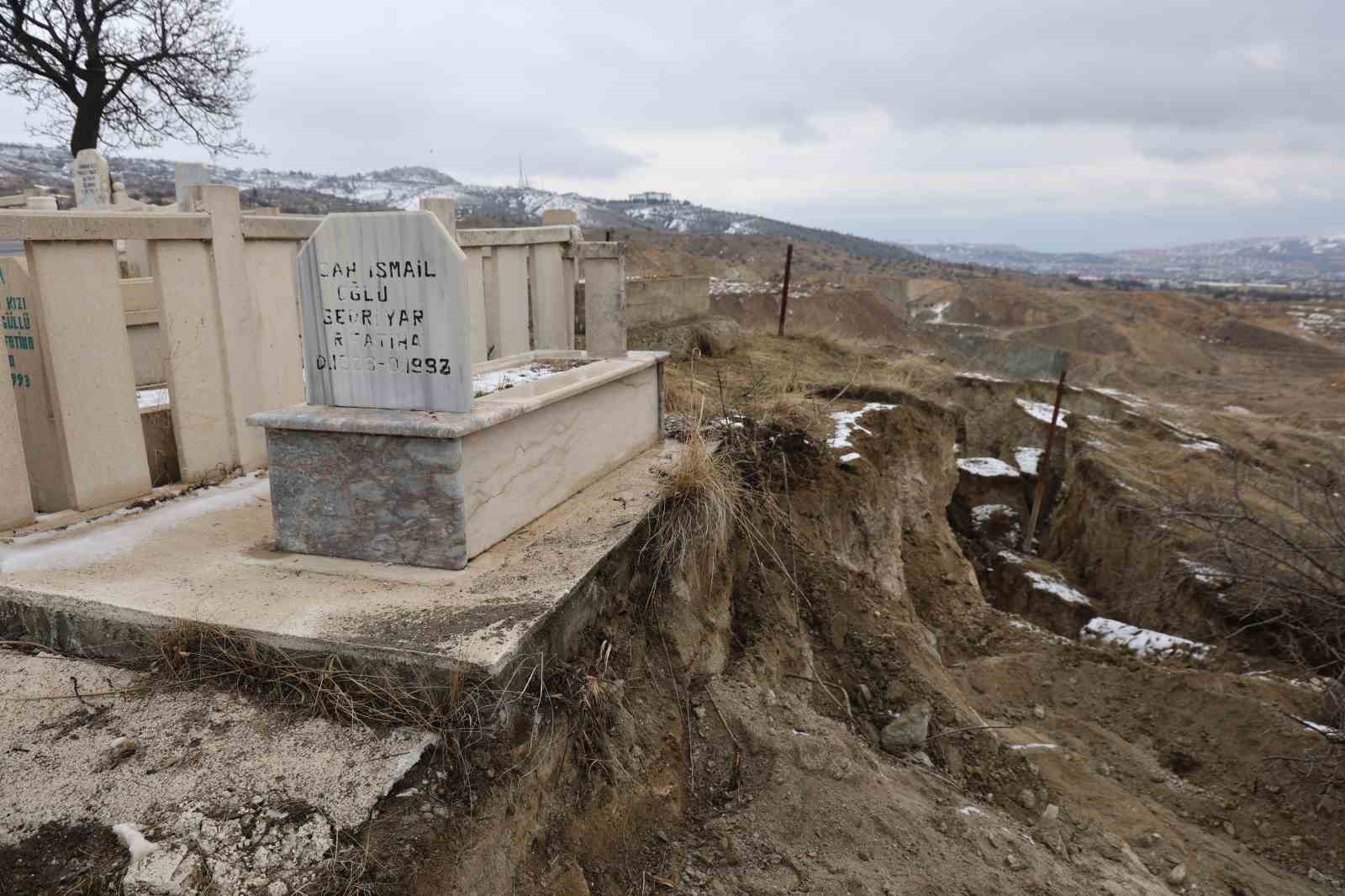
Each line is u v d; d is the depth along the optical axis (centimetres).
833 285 4266
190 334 448
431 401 359
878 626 566
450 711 269
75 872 217
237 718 275
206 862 218
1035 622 1194
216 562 357
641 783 334
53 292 384
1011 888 344
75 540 378
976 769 492
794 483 629
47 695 288
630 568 399
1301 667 815
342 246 363
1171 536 1148
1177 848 503
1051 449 1642
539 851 279
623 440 510
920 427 898
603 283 539
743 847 331
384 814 239
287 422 356
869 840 344
